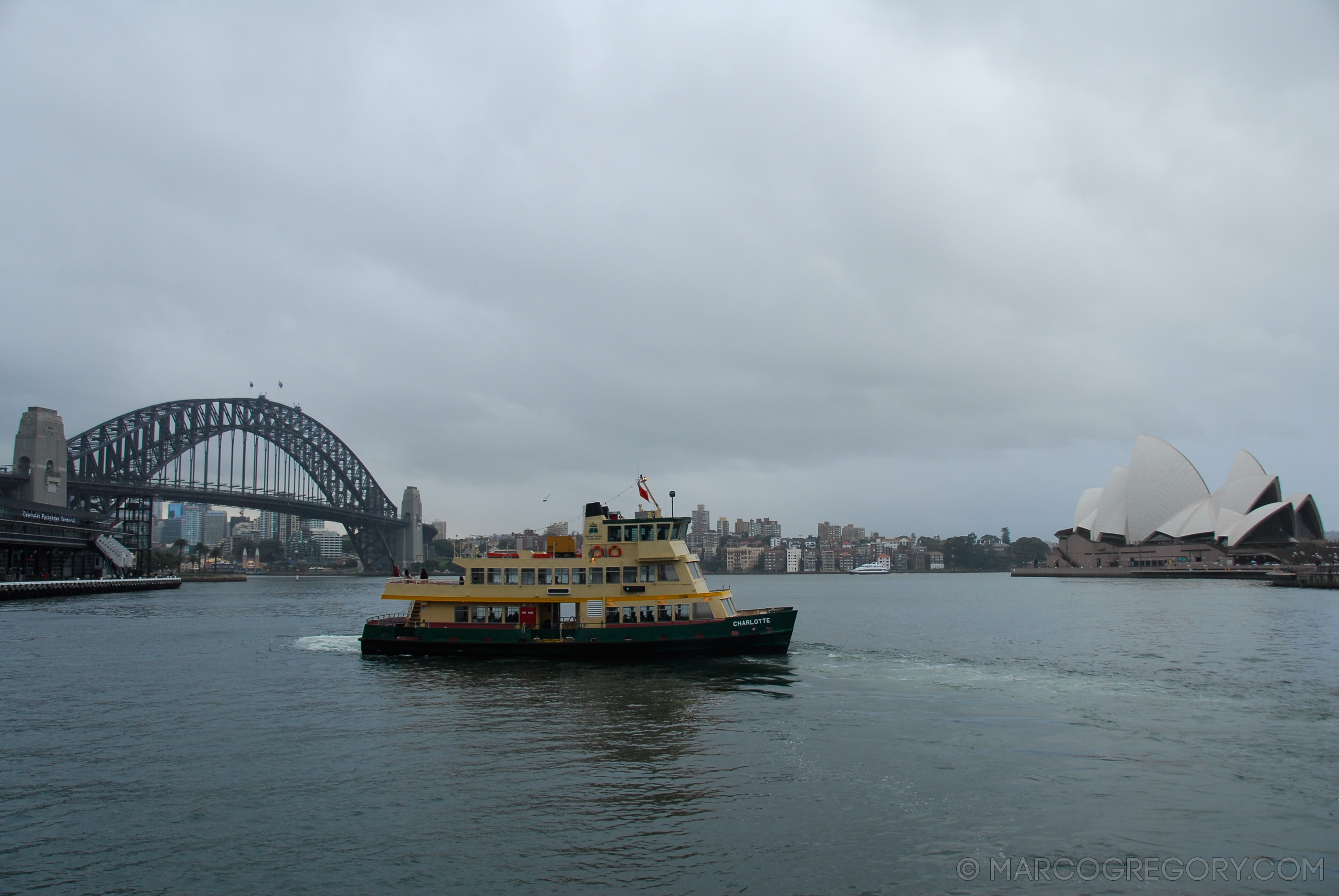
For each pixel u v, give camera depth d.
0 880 21.67
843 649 63.78
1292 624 84.31
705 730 35.59
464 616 55.84
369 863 22.55
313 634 77.81
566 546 56.16
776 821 25.19
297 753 32.44
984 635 78.25
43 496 181.00
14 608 114.00
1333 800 26.75
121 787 28.50
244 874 21.97
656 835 24.23
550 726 36.38
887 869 22.09
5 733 35.72
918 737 34.44
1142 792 27.61
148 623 90.31
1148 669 52.47
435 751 32.56
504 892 20.95
